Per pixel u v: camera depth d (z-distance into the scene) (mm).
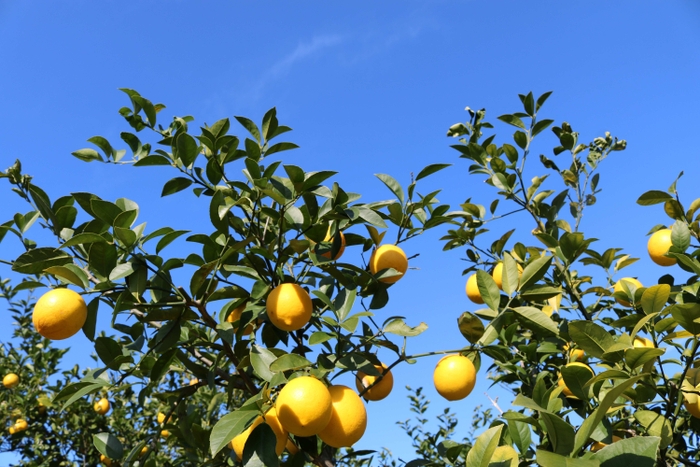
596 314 4465
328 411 2385
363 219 3432
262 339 3502
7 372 8391
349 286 3283
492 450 1924
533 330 3166
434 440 4684
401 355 3154
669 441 2680
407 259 3631
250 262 3312
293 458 2955
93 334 3049
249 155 3611
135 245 3197
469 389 3076
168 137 3674
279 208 3398
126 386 3385
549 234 4844
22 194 3365
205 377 3391
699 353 3326
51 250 2920
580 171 5453
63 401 7391
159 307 3055
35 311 2791
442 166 3689
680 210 4176
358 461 6160
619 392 1671
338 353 3070
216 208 3189
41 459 7746
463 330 3199
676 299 3434
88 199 2988
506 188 5262
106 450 3486
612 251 4566
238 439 2746
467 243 5121
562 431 1944
